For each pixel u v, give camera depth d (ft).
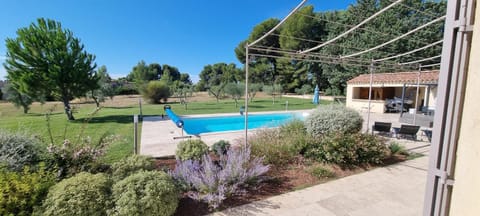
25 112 51.60
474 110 3.46
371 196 10.75
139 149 18.56
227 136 24.44
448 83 4.02
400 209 9.58
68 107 33.88
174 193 8.68
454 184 3.91
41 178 8.57
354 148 14.61
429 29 57.11
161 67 187.52
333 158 14.32
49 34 30.94
